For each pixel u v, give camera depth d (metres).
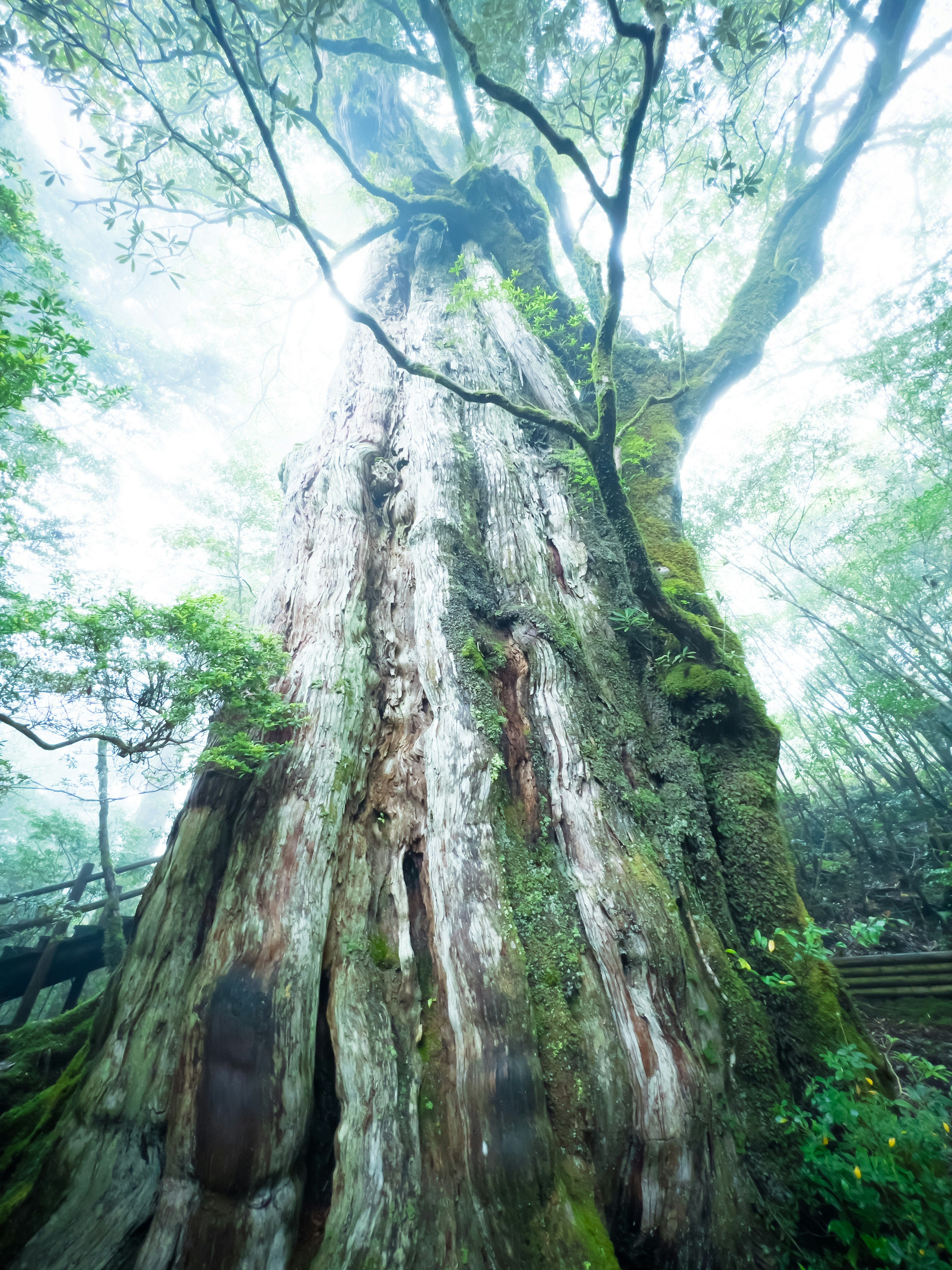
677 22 5.16
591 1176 2.62
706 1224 2.50
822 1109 2.72
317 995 3.20
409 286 8.84
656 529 6.23
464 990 3.02
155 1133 2.95
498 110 7.96
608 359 4.45
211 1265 2.46
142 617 3.41
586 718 4.13
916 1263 2.22
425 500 5.42
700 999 3.15
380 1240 2.52
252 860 3.59
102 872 8.38
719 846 4.02
